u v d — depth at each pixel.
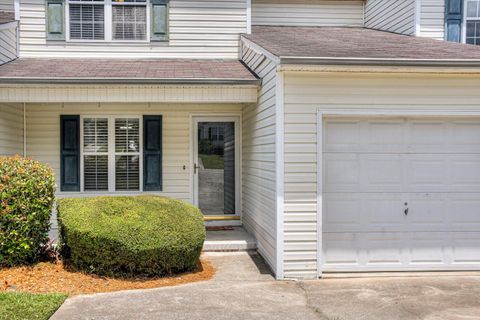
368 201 6.44
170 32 9.66
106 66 8.59
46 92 7.45
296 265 6.18
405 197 6.49
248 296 5.41
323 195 6.36
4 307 4.70
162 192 9.59
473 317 4.80
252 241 7.88
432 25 9.48
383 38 8.91
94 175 9.45
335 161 6.39
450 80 6.31
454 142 6.53
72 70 8.02
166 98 7.64
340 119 6.36
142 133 9.52
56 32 9.36
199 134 9.70
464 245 6.55
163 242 5.96
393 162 6.47
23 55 9.29
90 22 9.47
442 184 6.52
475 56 6.31
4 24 8.43
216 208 9.69
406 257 6.49
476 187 6.55
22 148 9.14
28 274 5.86
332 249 6.38
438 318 4.77
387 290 5.73
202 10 9.73
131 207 6.37
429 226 6.52
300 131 6.16
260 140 7.46
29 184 6.13
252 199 8.30
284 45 7.30
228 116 9.66
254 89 7.71
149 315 4.71
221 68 8.60
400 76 6.27
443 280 6.21
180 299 5.25
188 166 9.66
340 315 4.83
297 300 5.30
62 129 9.30
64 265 6.25
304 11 11.45
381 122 6.44
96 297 5.25
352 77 6.22
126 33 9.57
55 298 5.04
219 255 7.50
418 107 6.29
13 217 6.02
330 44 7.59
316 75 6.17
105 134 9.45
